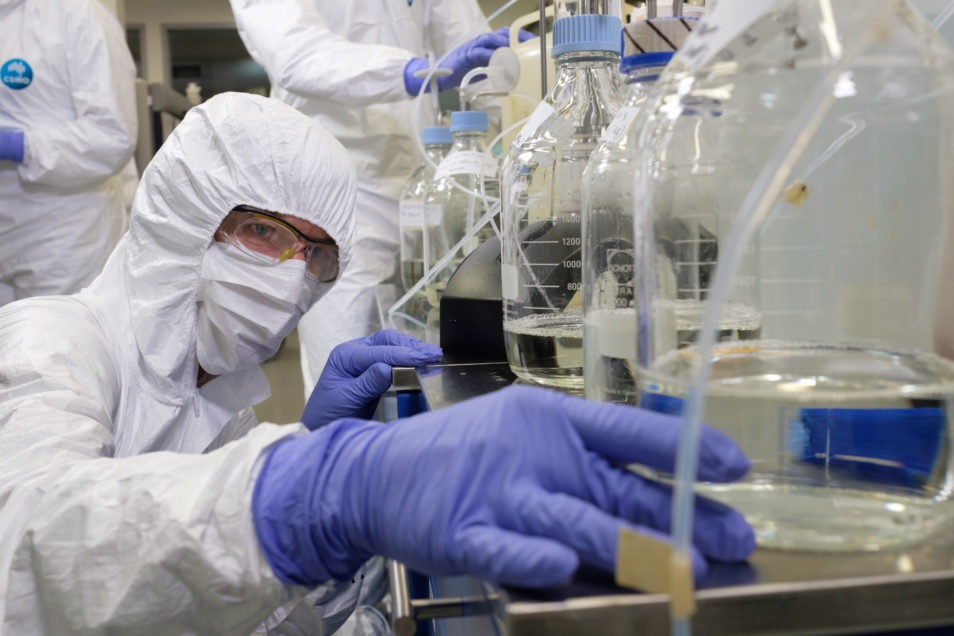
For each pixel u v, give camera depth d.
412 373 1.10
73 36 2.45
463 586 0.65
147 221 1.11
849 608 0.42
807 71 0.51
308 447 0.65
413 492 0.54
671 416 0.49
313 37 1.87
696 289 0.59
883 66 0.48
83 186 2.63
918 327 0.53
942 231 0.52
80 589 0.66
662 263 0.59
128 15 7.22
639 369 0.57
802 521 0.47
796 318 0.56
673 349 0.58
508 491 0.49
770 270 0.57
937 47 0.49
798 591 0.41
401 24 2.15
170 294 1.12
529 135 0.93
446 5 2.31
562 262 0.90
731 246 0.36
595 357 0.74
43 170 2.45
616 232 0.74
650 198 0.58
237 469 0.66
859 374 0.50
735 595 0.41
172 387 1.17
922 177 0.52
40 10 2.46
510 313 0.96
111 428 0.98
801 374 0.51
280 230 1.12
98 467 0.71
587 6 0.91
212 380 1.31
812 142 0.54
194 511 0.64
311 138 1.13
